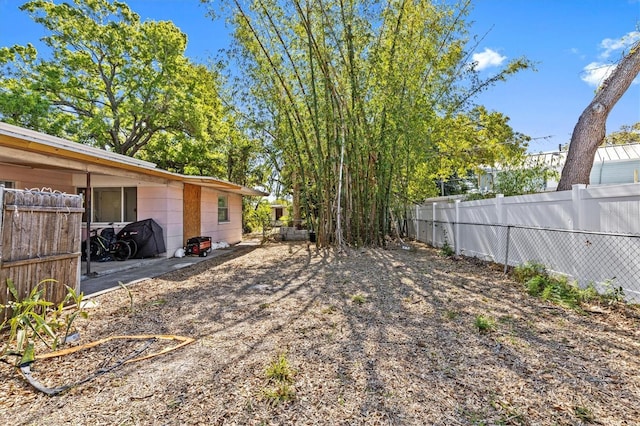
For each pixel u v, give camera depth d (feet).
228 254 29.63
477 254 22.16
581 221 13.48
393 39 24.76
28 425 5.82
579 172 19.74
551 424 5.68
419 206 35.96
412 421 5.83
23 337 7.98
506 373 7.39
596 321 10.46
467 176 47.80
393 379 7.23
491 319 10.86
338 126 27.22
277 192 42.37
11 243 10.46
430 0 24.56
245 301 13.70
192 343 9.32
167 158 48.85
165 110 43.91
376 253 26.48
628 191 11.50
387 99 25.30
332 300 13.65
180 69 44.29
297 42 25.76
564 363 7.79
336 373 7.52
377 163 28.55
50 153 15.55
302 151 30.58
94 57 42.04
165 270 21.42
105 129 40.52
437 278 17.17
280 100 27.81
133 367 7.91
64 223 12.69
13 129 13.62
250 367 7.84
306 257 26.03
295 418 5.96
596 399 6.35
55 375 7.55
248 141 37.50
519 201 17.70
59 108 40.65
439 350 8.66
